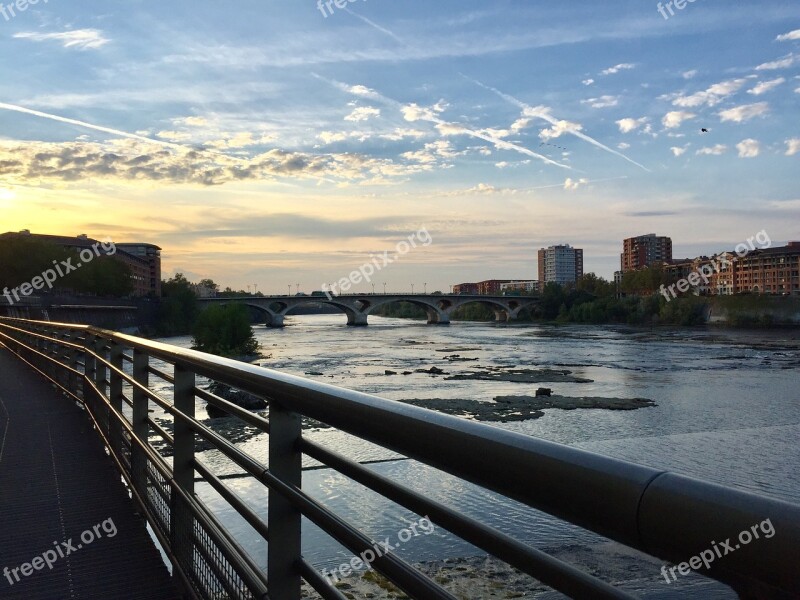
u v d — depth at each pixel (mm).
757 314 110562
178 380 3420
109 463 6160
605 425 27547
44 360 12828
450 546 9414
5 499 5055
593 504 888
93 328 7195
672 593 4527
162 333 94688
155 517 4070
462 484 13039
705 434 25359
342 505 11742
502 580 8039
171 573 3678
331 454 1791
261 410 24156
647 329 111000
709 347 72438
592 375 47000
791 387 40000
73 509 4828
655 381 43531
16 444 6984
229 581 2605
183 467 3438
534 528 10133
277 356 62125
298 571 2004
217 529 2729
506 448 1055
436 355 63469
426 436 1261
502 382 43094
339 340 87812
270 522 2078
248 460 2314
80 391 9391
